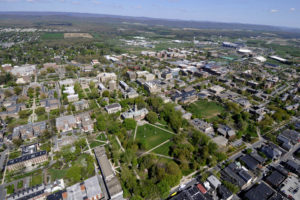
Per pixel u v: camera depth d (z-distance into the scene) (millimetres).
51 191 193875
